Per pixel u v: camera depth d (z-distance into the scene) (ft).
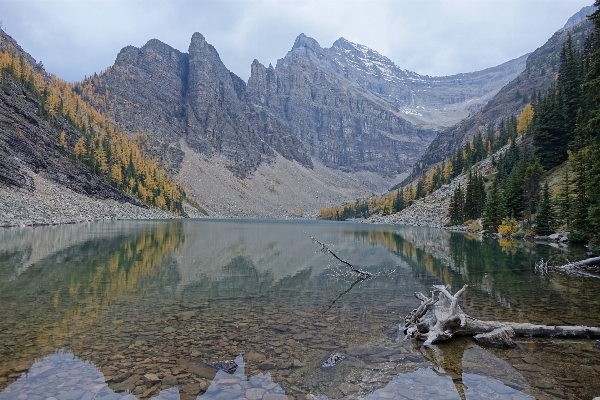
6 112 341.00
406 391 24.50
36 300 48.52
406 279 70.69
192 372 26.91
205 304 48.98
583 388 24.73
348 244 154.10
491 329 35.91
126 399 22.54
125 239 148.05
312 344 33.55
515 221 202.08
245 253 118.42
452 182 434.71
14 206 214.90
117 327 37.47
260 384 25.29
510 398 23.43
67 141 422.82
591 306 46.70
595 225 94.79
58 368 26.91
